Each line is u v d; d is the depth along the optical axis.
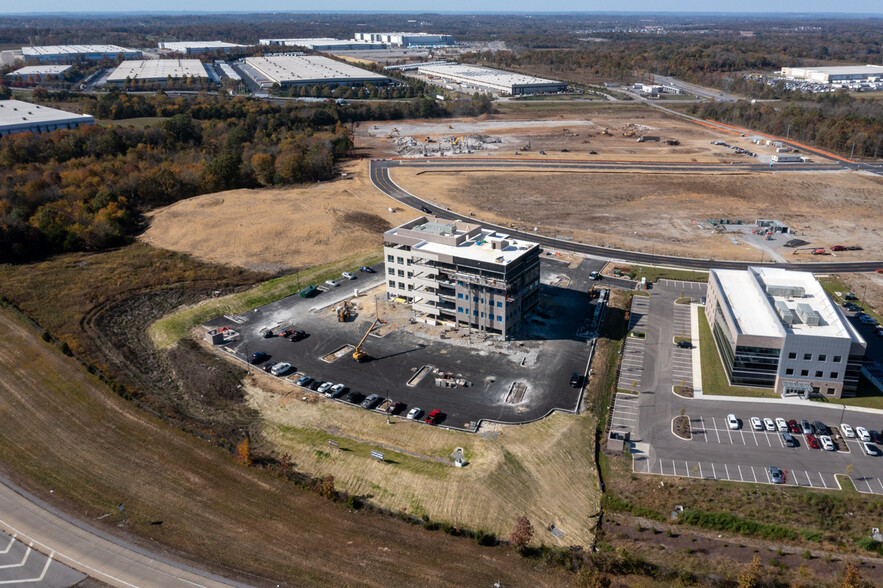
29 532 80.50
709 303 142.62
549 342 132.38
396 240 144.62
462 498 86.56
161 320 143.25
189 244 190.25
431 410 108.81
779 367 113.44
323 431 102.94
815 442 100.00
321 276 166.88
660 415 108.69
